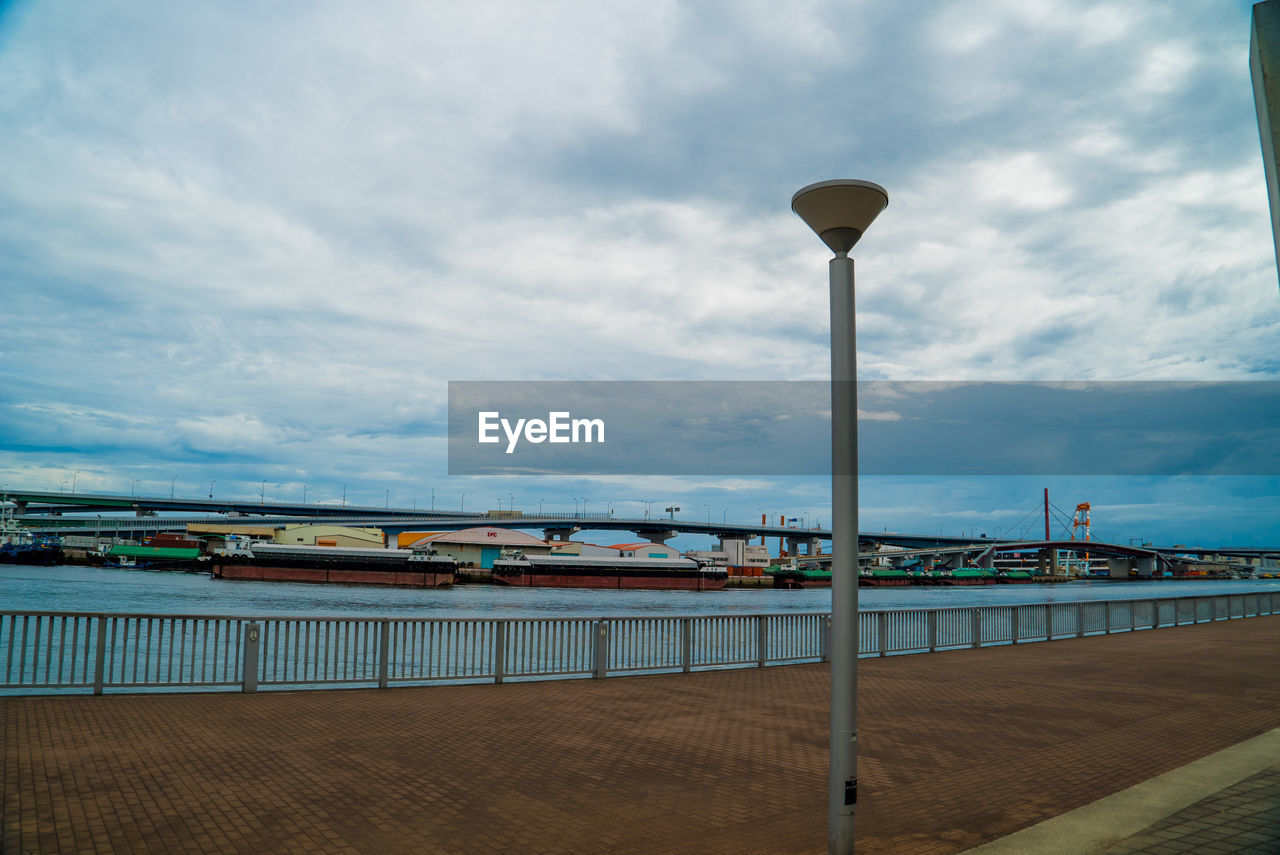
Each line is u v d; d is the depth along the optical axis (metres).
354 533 161.50
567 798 7.72
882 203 6.01
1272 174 5.23
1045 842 6.30
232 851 6.16
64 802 7.20
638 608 91.75
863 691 14.38
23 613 11.74
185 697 12.44
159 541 164.62
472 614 69.31
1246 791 7.71
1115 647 22.39
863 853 6.34
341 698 12.73
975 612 22.45
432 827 6.82
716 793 7.97
